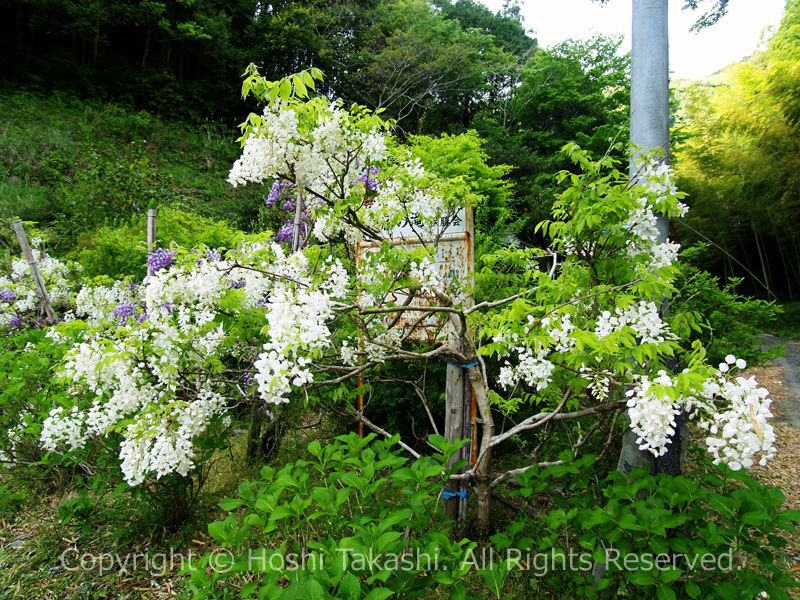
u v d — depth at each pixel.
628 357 1.78
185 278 1.93
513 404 2.32
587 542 1.67
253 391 2.32
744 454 1.25
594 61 17.59
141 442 1.78
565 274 2.33
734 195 13.07
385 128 2.18
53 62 14.95
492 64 19.30
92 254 5.17
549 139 17.09
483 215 6.18
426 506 1.77
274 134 1.90
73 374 1.86
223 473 2.97
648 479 1.75
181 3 17.16
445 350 2.27
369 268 2.16
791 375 6.57
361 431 2.94
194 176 13.32
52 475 2.78
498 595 1.35
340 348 2.63
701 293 3.55
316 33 18.83
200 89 18.14
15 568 2.14
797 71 10.72
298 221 2.56
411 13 20.12
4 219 6.50
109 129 13.63
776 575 1.47
